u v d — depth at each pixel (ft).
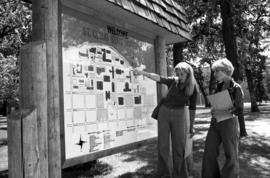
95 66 15.96
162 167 18.43
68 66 14.17
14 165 11.00
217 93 16.58
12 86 55.67
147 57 21.25
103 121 16.22
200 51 66.64
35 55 11.59
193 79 17.70
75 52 14.67
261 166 23.21
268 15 53.47
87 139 14.99
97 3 15.24
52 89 12.58
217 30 55.72
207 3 47.67
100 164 23.36
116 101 17.42
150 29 20.84
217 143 17.20
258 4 49.88
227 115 16.57
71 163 13.99
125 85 18.35
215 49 63.46
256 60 84.38
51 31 12.64
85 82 15.15
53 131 12.57
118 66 17.85
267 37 64.80
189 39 24.54
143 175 20.36
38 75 11.61
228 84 16.88
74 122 14.26
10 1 47.14
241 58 56.34
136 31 19.90
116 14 17.10
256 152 28.71
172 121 17.89
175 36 23.04
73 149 14.14
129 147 18.37
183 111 17.87
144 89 20.33
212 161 17.25
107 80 16.79
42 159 11.57
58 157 12.75
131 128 18.67
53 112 12.60
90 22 15.85
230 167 16.61
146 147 31.30
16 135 10.99
